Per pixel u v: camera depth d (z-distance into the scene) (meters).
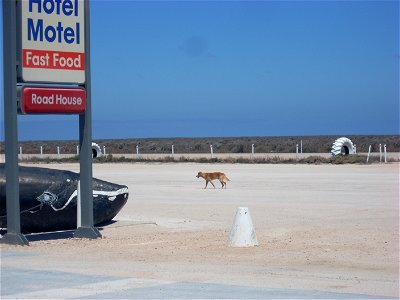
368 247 19.11
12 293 13.24
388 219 25.56
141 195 36.62
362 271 15.72
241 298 12.70
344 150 72.44
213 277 14.88
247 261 17.03
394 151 103.12
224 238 21.00
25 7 19.95
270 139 174.88
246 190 38.91
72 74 20.91
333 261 17.06
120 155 90.62
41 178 23.11
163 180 47.50
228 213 28.45
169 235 22.20
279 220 25.62
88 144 21.50
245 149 116.06
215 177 40.78
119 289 13.55
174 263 16.75
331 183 42.91
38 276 15.02
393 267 16.27
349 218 26.00
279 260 17.17
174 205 31.69
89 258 17.67
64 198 23.25
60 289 13.57
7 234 20.25
